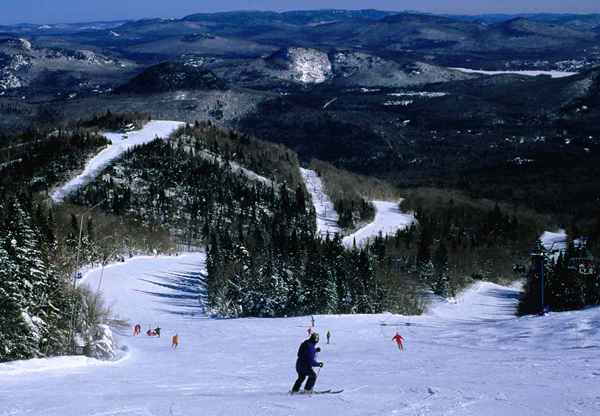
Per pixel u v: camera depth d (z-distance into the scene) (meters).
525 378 25.06
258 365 37.69
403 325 63.09
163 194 195.38
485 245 174.88
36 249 48.84
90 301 56.25
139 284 116.50
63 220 135.88
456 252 159.25
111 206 183.38
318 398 21.22
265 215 199.62
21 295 42.72
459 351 38.78
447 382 24.36
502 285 155.25
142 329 75.31
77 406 20.36
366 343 50.22
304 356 22.61
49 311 45.47
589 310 48.56
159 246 163.62
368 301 99.75
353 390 22.95
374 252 141.62
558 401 19.48
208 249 123.75
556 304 91.81
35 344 41.12
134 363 39.72
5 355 39.50
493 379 25.08
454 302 123.12
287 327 68.69
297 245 124.62
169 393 24.02
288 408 19.30
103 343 44.81
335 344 50.44
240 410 19.09
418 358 36.03
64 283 54.50
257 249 125.19
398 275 118.56
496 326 50.28
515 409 18.41
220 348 51.28
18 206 58.16
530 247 184.38
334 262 109.44
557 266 96.44
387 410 18.66
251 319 80.81
